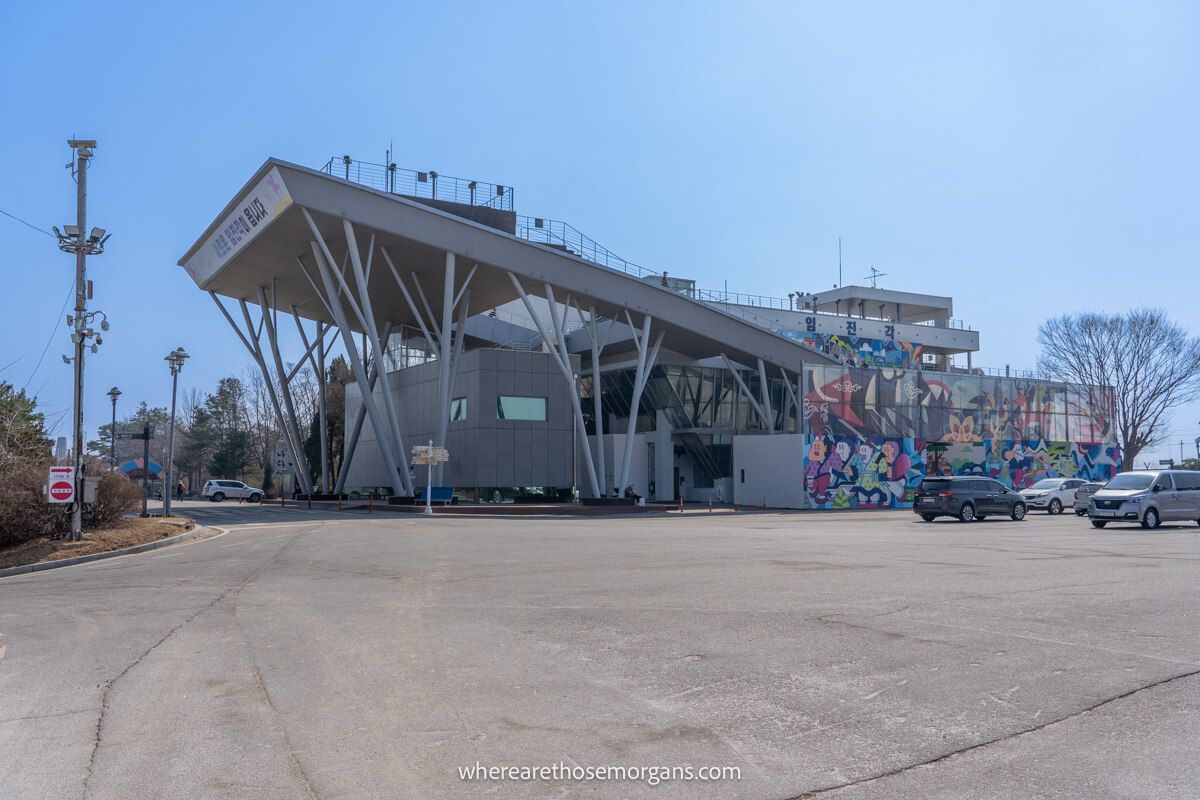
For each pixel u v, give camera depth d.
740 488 59.00
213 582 16.19
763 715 6.90
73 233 26.36
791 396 64.50
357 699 7.57
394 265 53.50
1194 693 7.36
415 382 61.62
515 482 52.31
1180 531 28.53
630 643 9.55
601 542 23.80
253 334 63.75
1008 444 64.00
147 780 5.79
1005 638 9.53
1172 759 5.87
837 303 87.44
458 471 53.72
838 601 12.14
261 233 49.56
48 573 20.44
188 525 33.12
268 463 87.25
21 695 8.09
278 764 6.03
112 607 13.41
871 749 6.12
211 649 9.84
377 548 22.45
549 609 11.90
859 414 57.06
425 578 15.73
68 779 5.85
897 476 57.38
